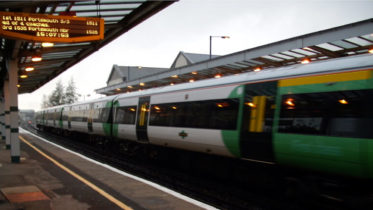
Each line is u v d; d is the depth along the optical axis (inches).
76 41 268.2
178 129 362.9
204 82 345.4
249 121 273.9
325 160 216.7
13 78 404.8
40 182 281.9
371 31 331.3
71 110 881.5
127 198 230.4
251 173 299.4
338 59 226.7
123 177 303.1
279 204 256.7
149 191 250.7
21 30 250.2
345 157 204.1
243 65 561.0
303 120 230.7
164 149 440.1
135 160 507.8
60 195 238.8
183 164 397.7
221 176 335.6
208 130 317.7
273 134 250.2
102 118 609.6
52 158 430.3
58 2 215.6
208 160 355.9
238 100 288.8
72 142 844.0
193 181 342.3
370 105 195.0
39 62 467.5
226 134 295.1
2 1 199.9
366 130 194.5
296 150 233.8
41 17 256.8
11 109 401.7
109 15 337.4
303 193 248.5
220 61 540.4
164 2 310.2
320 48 417.1
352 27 347.9
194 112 343.6
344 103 208.2
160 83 823.1
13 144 395.5
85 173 322.3
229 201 262.8
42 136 1035.3
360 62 206.7
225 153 307.4
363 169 197.3
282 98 248.8
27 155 464.8
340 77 213.3
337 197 225.3
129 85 900.0
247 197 276.2
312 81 229.9
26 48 402.6
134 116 474.3
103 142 671.8
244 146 278.1
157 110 413.7
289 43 419.2
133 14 347.6
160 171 404.2
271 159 258.5
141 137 454.6
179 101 370.3
